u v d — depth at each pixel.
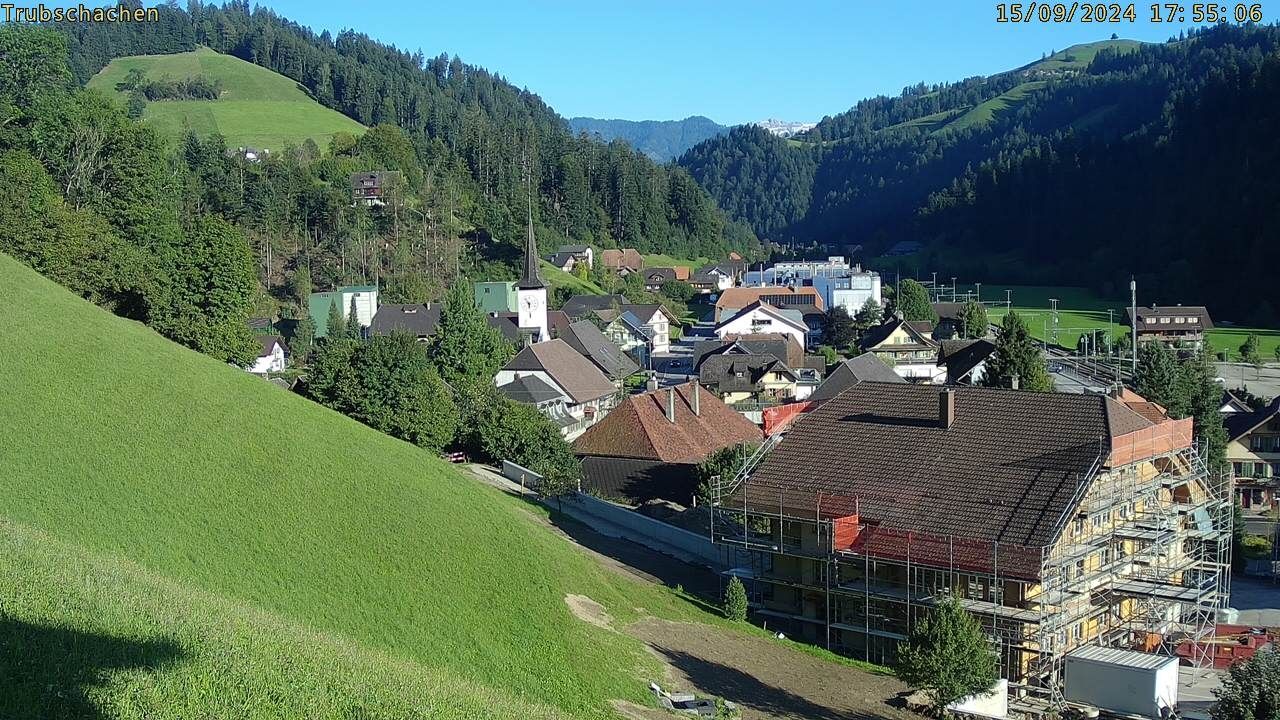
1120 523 56.59
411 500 53.38
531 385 112.50
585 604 50.78
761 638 54.34
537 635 44.47
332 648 33.75
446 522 52.47
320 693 29.16
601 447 85.56
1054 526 50.34
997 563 49.44
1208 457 85.50
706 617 55.69
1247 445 95.75
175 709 25.88
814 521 56.12
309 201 178.12
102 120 106.00
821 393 108.56
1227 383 137.25
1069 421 56.31
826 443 61.31
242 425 54.12
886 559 52.31
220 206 165.50
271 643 31.80
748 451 74.31
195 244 85.62
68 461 44.66
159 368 57.09
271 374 120.56
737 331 166.62
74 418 48.44
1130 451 54.44
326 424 61.00
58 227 81.56
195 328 84.25
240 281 87.12
